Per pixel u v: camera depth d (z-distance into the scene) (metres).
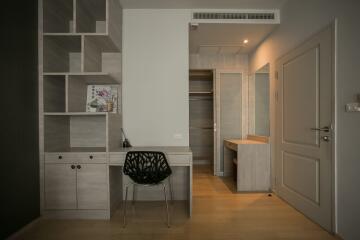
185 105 2.99
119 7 2.86
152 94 2.98
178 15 3.00
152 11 2.99
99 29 2.96
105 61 2.94
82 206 2.42
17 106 2.05
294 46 2.64
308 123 2.36
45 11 2.40
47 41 2.44
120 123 2.89
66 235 2.07
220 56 4.36
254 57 4.02
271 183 3.29
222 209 2.66
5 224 1.89
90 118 2.91
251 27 3.14
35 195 2.32
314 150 2.26
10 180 1.96
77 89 2.65
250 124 4.24
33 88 2.29
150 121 2.98
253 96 4.08
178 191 2.98
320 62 2.15
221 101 4.34
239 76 4.35
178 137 2.99
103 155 2.42
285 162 2.87
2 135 1.87
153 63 2.98
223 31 3.27
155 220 2.38
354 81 1.76
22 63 2.12
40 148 2.38
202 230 2.15
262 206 2.75
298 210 2.57
